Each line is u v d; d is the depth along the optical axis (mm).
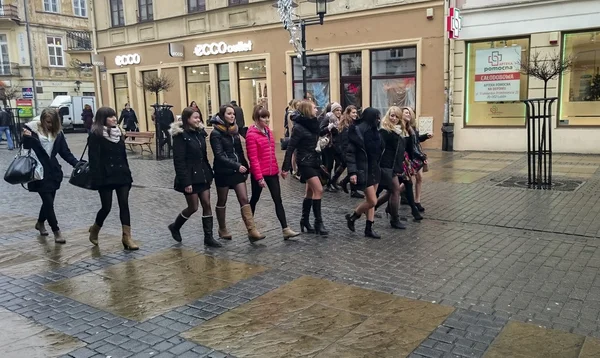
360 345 3783
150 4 23703
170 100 23734
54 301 4844
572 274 5152
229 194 10383
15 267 5887
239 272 5516
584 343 3721
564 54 14078
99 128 6215
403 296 4703
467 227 7098
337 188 10172
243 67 20969
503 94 15117
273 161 6664
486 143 15398
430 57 15945
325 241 6645
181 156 6277
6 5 39406
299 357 3635
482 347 3693
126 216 6465
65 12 42562
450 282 5023
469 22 15156
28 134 6535
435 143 16250
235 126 6699
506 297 4617
